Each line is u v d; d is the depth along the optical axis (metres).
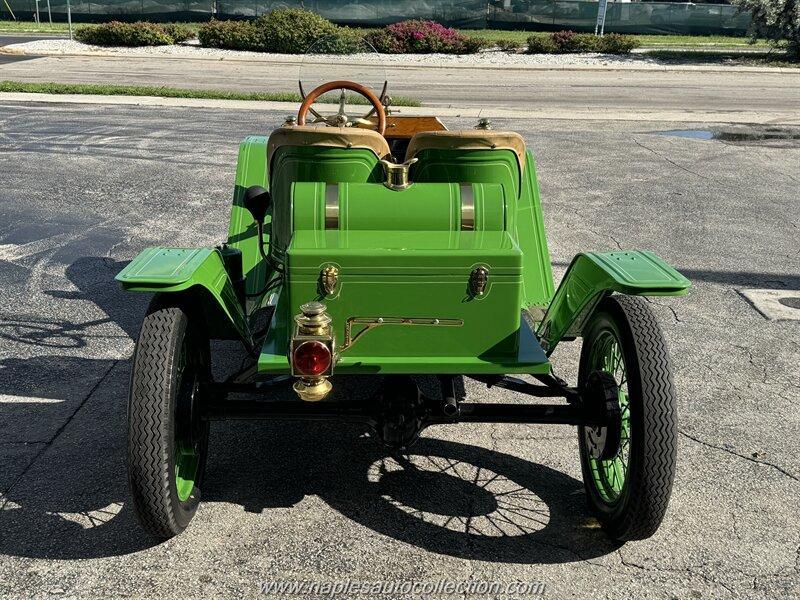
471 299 2.98
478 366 3.01
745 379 4.74
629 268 3.05
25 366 4.66
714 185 9.80
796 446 4.00
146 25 28.39
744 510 3.45
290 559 3.05
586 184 9.71
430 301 2.98
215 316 3.25
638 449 2.82
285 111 14.43
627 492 2.91
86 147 10.84
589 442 3.39
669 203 8.91
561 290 3.51
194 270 2.91
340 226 3.18
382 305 2.98
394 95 17.59
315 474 3.64
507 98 17.64
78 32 28.42
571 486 3.61
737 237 7.70
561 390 3.51
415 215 3.19
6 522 3.23
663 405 2.80
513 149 3.48
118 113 13.70
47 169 9.61
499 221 3.20
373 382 4.49
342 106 4.77
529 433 4.07
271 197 3.78
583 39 28.92
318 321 2.71
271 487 3.53
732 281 6.46
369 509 3.38
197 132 12.08
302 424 4.12
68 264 6.46
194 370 3.13
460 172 3.47
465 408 3.15
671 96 18.52
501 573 3.01
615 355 3.35
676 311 5.80
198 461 3.34
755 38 28.25
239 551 3.09
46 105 14.34
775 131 13.79
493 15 38.00
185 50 27.25
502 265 2.95
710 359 5.01
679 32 37.62
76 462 3.68
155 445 2.75
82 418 4.09
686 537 3.26
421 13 36.47
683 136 13.13
